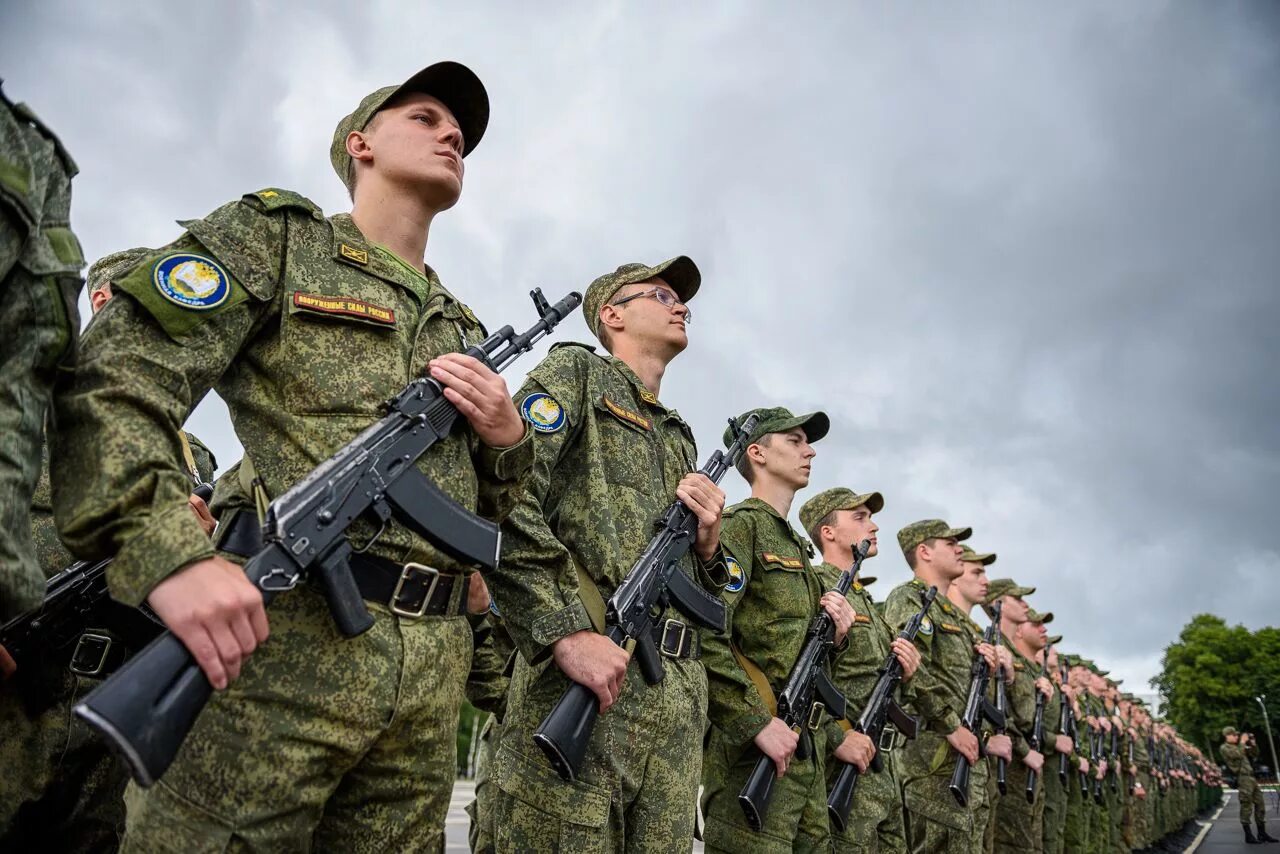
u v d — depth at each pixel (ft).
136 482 6.72
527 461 9.59
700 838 14.62
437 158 9.81
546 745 10.05
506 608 10.96
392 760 8.04
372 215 9.65
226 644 6.46
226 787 7.14
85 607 10.43
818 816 18.02
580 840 11.02
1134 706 67.05
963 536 30.01
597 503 12.23
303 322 8.27
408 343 8.89
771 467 20.15
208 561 6.59
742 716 15.61
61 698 10.48
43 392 6.69
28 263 6.50
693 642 13.12
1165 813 72.23
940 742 25.12
